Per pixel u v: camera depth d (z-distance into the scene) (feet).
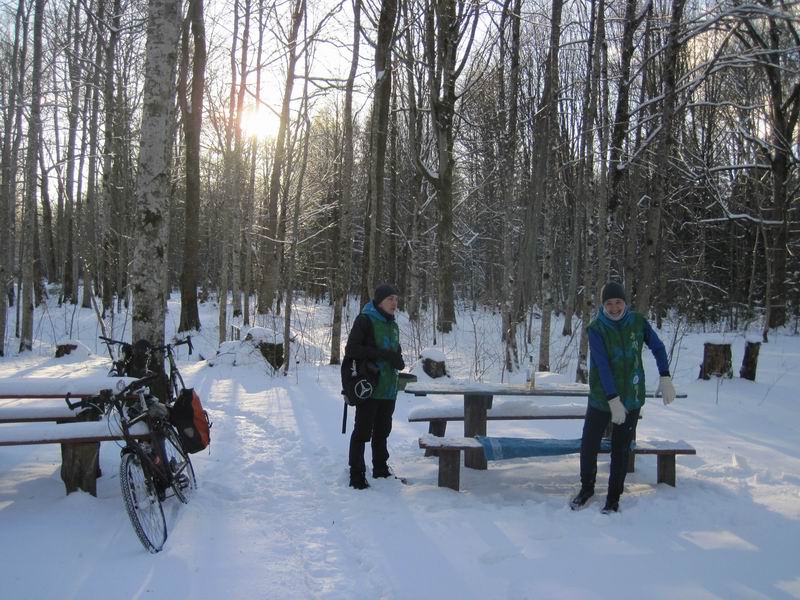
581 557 12.52
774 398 30.60
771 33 53.67
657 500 15.71
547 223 43.21
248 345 39.55
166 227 19.80
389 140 94.43
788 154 62.44
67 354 48.49
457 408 20.17
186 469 16.38
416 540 13.33
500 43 54.44
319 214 95.81
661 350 15.75
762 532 13.84
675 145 65.77
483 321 86.48
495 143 73.36
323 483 17.54
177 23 19.63
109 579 11.40
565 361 47.14
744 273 82.64
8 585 11.11
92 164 74.13
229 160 59.98
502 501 16.11
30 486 16.11
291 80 46.44
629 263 47.42
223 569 11.91
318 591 11.10
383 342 17.25
